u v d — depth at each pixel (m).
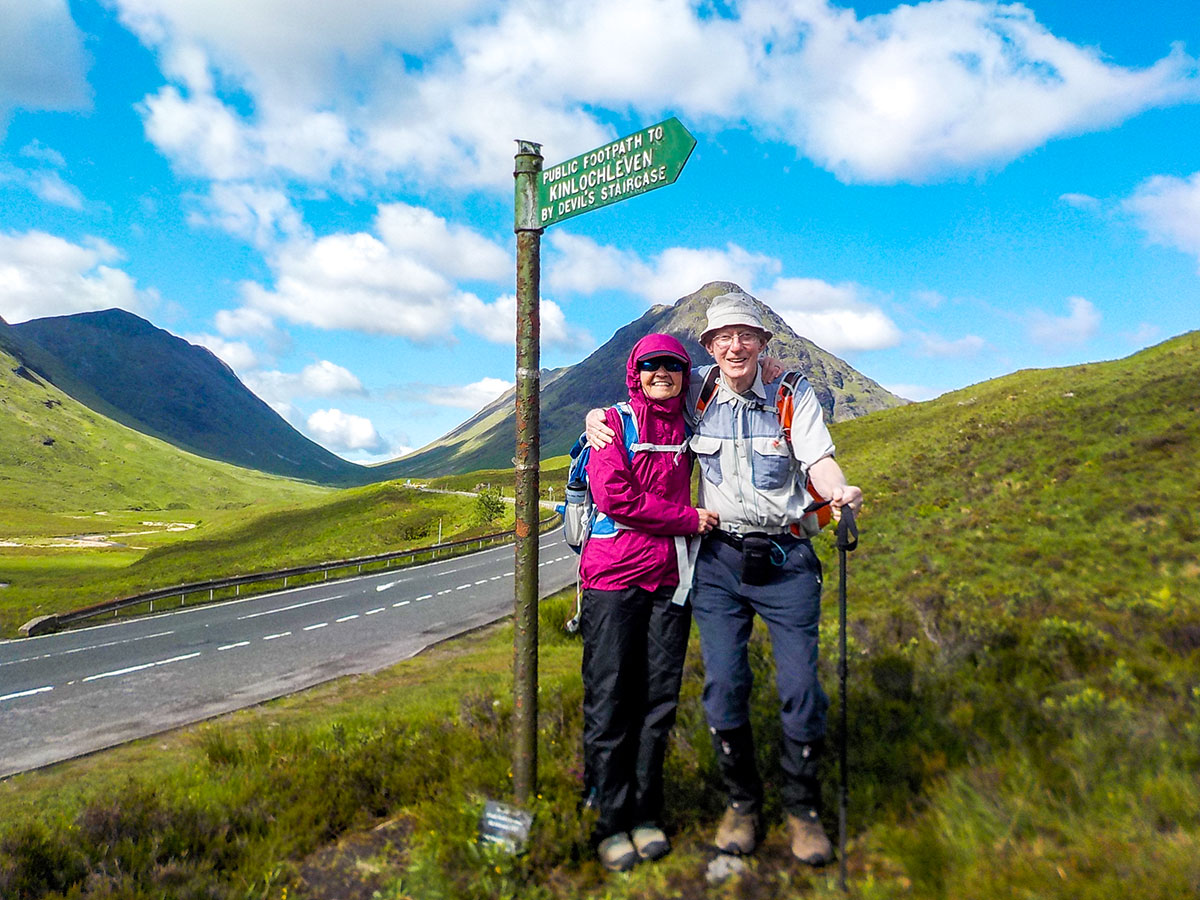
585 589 2.92
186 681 15.08
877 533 21.36
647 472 2.87
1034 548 15.36
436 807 3.14
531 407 3.10
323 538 86.56
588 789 2.97
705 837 2.85
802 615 2.65
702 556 2.83
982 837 2.22
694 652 4.82
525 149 3.16
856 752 3.08
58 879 2.96
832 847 2.50
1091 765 2.47
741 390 2.88
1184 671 3.50
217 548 96.81
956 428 42.94
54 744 11.10
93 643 20.20
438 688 11.05
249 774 4.10
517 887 2.61
